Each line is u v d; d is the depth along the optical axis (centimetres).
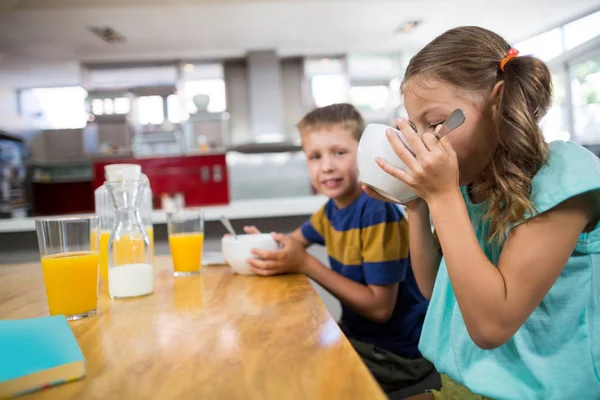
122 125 482
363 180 74
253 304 68
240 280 88
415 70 63
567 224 56
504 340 54
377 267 95
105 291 85
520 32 470
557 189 56
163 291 81
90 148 539
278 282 84
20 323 53
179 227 98
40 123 574
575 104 441
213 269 104
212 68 521
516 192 57
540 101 61
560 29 455
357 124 114
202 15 383
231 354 46
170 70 502
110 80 498
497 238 65
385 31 449
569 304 62
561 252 55
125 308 69
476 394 66
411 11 400
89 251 66
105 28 399
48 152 569
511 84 59
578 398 59
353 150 112
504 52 65
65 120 577
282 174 523
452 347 70
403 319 105
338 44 484
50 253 64
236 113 527
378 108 518
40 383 39
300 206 226
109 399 36
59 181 568
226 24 408
